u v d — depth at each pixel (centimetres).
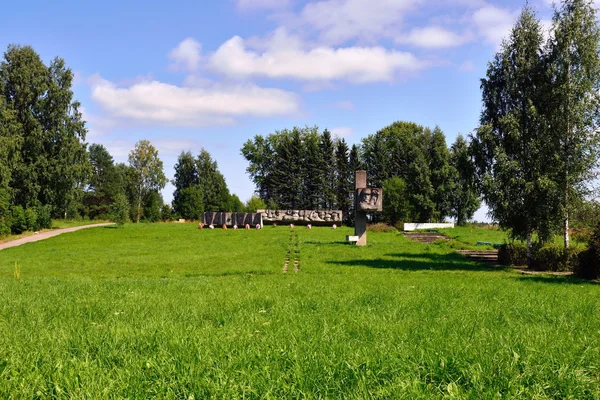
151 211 8738
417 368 563
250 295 1327
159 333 755
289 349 659
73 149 6144
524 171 2844
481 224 8231
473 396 488
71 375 543
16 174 5806
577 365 588
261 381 523
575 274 2298
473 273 2445
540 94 2844
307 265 2695
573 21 2769
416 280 1970
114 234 5147
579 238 2719
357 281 1889
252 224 6372
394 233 6062
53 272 2519
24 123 5997
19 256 3356
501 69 2992
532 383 528
